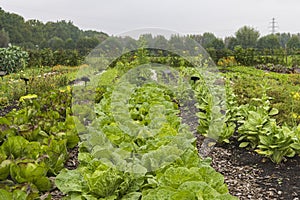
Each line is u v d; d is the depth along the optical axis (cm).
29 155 359
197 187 228
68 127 472
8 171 321
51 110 584
